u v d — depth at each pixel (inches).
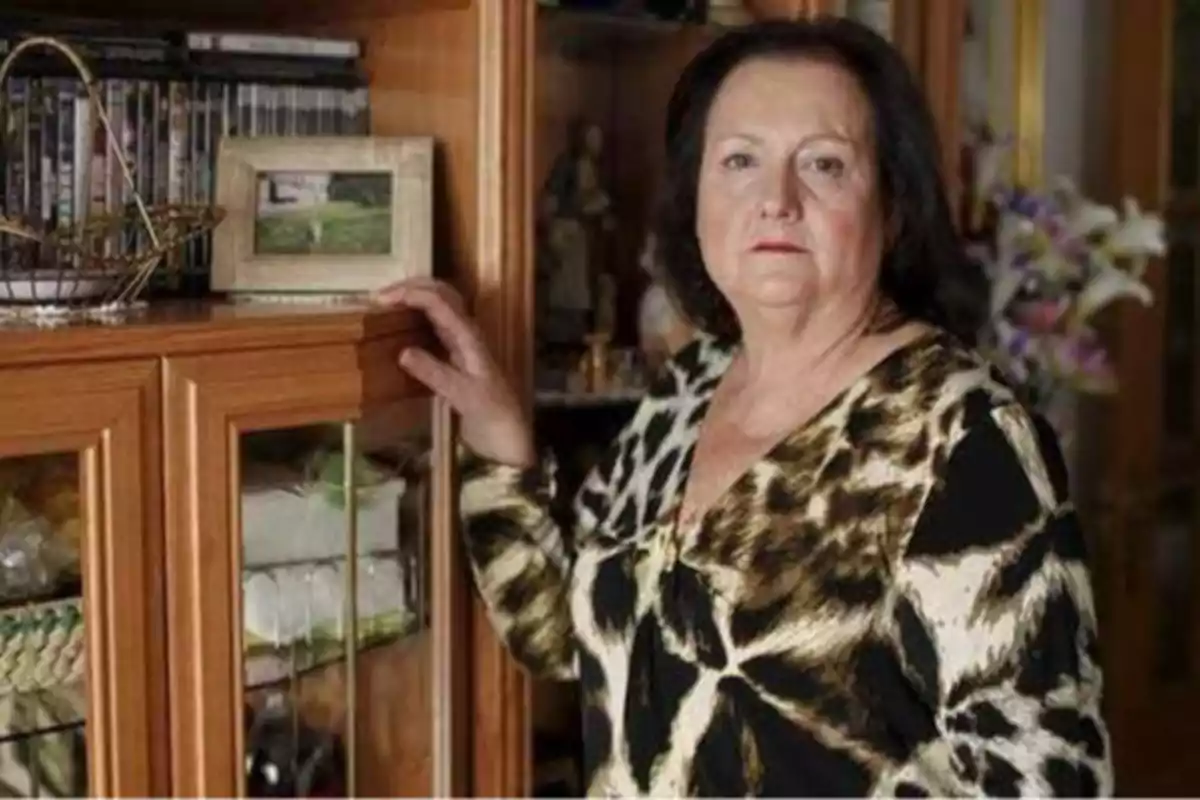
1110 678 113.4
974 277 60.1
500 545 66.1
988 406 52.3
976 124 95.7
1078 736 50.9
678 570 56.2
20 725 52.2
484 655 68.2
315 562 59.8
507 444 64.9
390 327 60.4
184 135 64.0
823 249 55.1
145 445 52.2
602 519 64.1
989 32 96.7
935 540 51.6
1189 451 119.9
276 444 56.9
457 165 66.4
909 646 52.3
